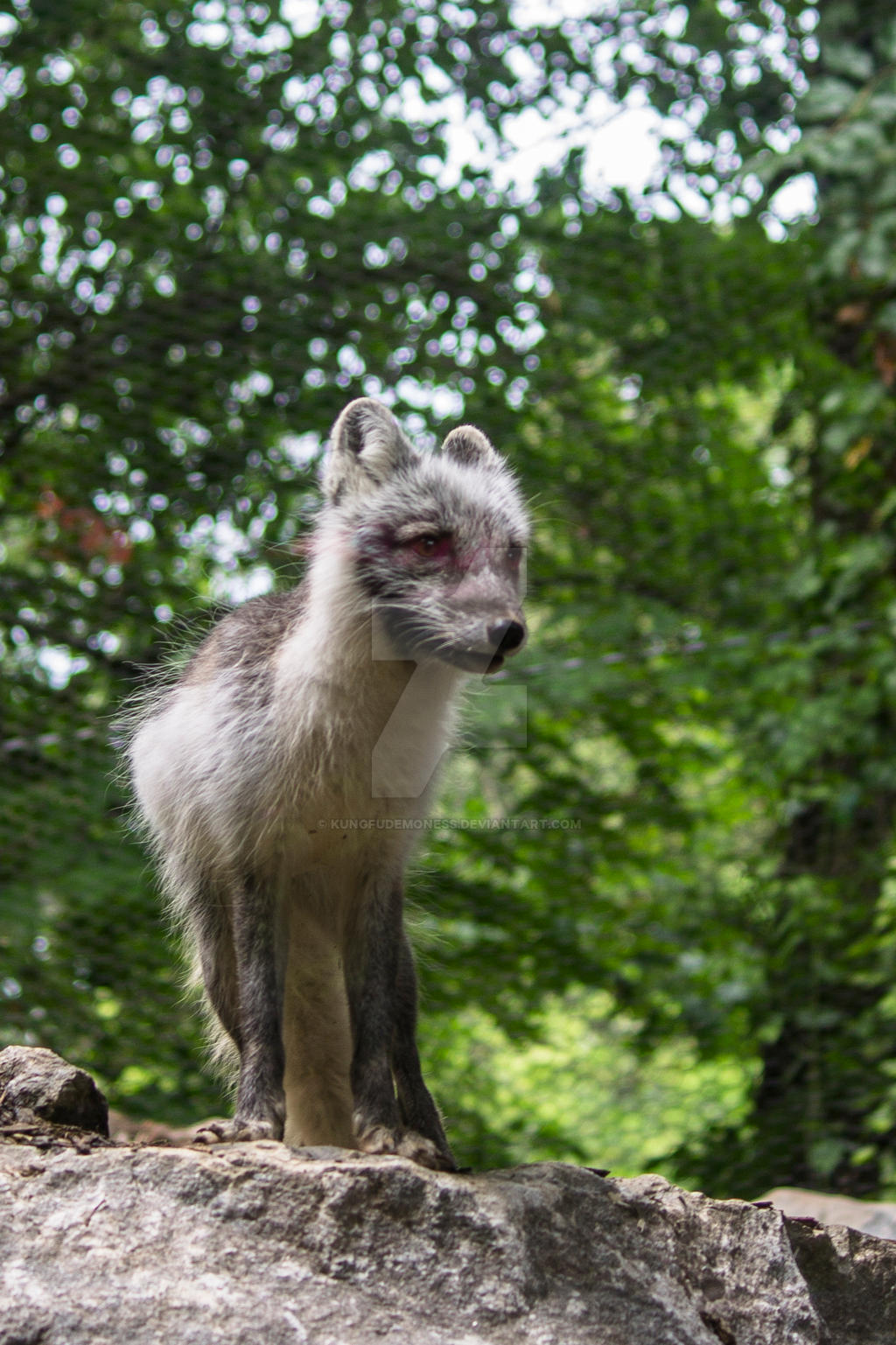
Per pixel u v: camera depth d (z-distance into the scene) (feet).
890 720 23.45
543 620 24.38
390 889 10.02
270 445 24.77
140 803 11.44
